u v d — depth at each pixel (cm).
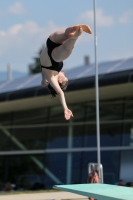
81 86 6688
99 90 6950
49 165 8025
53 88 2123
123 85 6638
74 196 4816
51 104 7925
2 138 8225
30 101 7381
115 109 7775
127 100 7706
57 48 2000
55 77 2097
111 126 7775
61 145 8012
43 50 2064
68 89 6781
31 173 8088
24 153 8144
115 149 7700
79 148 7906
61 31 2017
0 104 7438
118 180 7562
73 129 7969
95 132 7825
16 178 8075
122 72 6481
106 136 7800
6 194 5466
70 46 1961
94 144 7806
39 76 7775
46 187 7931
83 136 7906
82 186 3156
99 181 4288
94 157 7769
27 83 7488
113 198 2428
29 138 8175
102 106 7856
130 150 7612
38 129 8169
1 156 8194
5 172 8112
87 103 7912
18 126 8231
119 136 7706
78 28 1912
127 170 7562
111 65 7238
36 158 8100
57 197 4766
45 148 8088
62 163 7962
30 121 8206
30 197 4853
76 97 7412
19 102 7388
